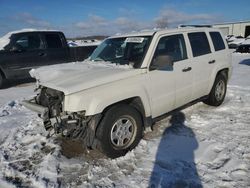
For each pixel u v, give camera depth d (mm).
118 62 4348
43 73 4199
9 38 9148
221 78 5801
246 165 3436
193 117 5191
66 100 3336
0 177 3354
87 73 3875
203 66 5125
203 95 5387
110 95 3535
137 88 3826
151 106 4090
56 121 3496
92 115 3406
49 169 3486
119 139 3727
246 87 7883
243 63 14180
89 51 10820
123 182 3197
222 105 5969
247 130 4535
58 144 4199
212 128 4656
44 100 3949
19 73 9102
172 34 4574
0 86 8992
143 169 3449
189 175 3275
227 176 3223
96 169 3486
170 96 4430
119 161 3664
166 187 3070
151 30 4656
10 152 4020
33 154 3936
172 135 4414
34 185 3182
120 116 3658
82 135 3602
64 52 9992
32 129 4871
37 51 9336
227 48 6004
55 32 9922
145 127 4102
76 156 3854
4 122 5379
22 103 4234
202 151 3844
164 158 3693
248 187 3002
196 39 5145
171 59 3896
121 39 4711
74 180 3270
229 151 3801
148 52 4059
